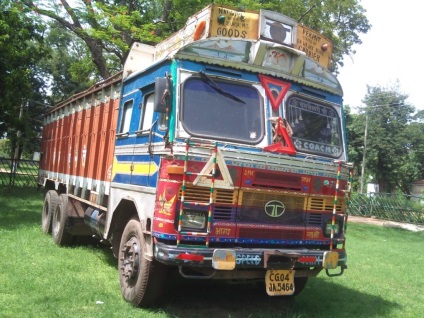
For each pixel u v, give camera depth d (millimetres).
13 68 16359
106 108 7637
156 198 5078
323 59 6570
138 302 5438
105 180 7086
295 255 5203
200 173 4852
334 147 6113
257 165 5172
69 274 6750
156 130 5418
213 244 5016
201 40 5324
